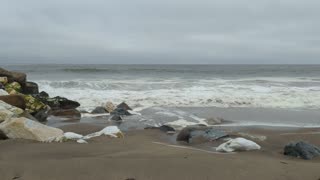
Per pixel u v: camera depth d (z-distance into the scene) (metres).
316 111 17.00
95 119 14.86
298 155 8.56
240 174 6.61
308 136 11.46
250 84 26.48
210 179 6.38
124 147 9.09
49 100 16.98
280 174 6.64
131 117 15.07
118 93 21.17
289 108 17.75
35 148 8.92
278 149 9.56
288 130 12.65
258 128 12.98
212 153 8.58
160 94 20.88
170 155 8.04
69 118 15.02
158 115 15.54
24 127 10.16
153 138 10.98
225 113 16.30
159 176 6.49
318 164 7.58
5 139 10.06
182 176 6.50
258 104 18.64
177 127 13.07
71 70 44.78
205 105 18.34
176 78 33.66
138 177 6.44
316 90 22.97
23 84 19.33
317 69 65.44
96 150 8.70
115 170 6.77
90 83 24.95
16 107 13.90
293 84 27.00
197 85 25.12
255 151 9.09
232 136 10.96
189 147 9.62
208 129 11.06
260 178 6.42
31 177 6.43
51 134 10.32
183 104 18.50
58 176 6.46
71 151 8.58
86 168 6.87
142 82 26.55
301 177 6.50
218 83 26.77
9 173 6.62
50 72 41.72
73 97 19.86
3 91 16.23
